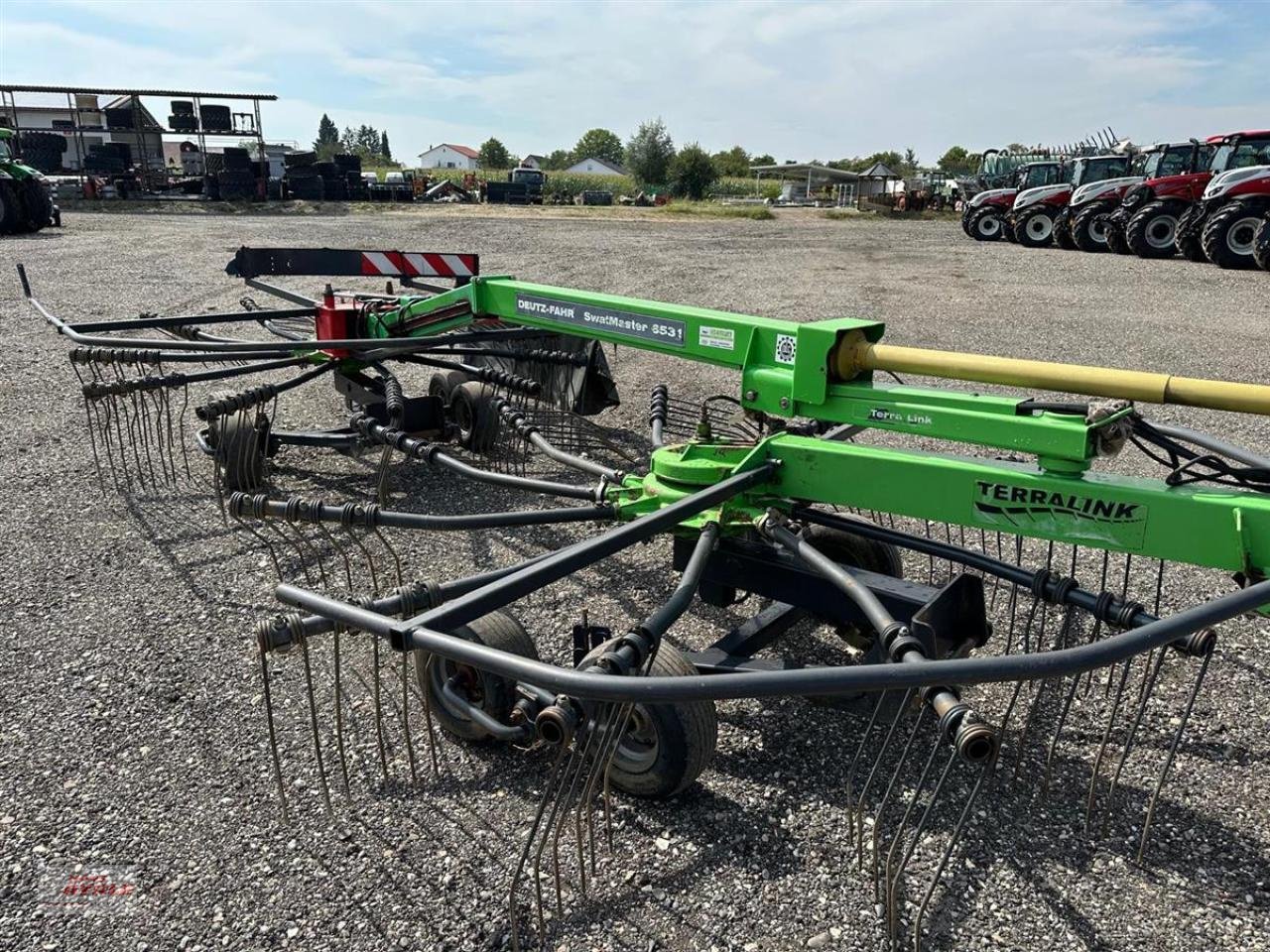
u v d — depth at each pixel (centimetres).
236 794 318
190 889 279
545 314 470
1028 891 279
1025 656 220
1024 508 305
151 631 421
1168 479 291
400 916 270
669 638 419
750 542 365
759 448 353
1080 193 2194
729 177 8769
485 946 260
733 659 346
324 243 1948
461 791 320
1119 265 1873
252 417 602
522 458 652
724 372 938
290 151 3881
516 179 4866
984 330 1141
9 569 480
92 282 1374
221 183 3203
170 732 351
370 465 648
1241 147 1888
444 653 234
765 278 1603
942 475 318
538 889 252
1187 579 486
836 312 1252
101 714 361
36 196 2061
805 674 217
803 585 350
